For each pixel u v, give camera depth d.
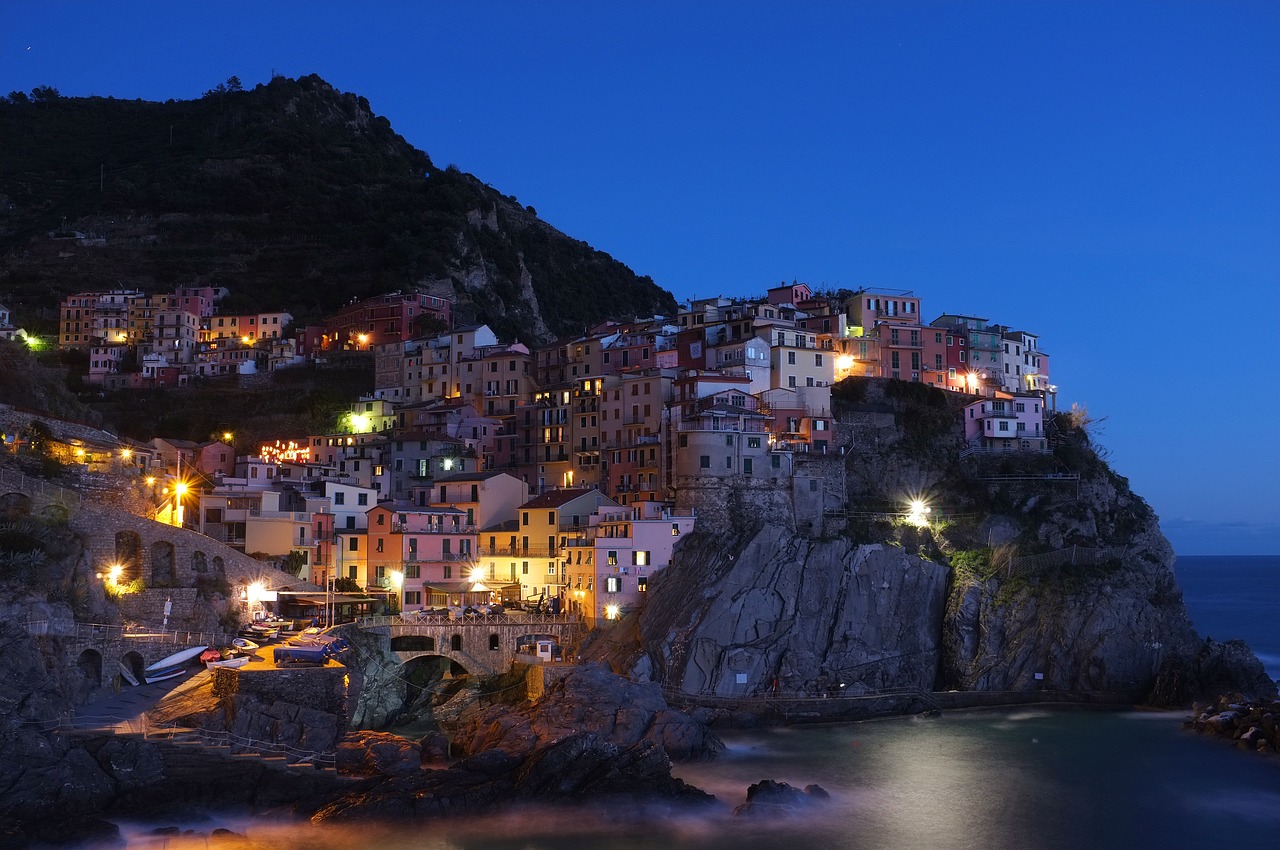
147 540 105.50
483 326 184.88
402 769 82.75
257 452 173.25
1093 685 122.81
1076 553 133.12
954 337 169.62
